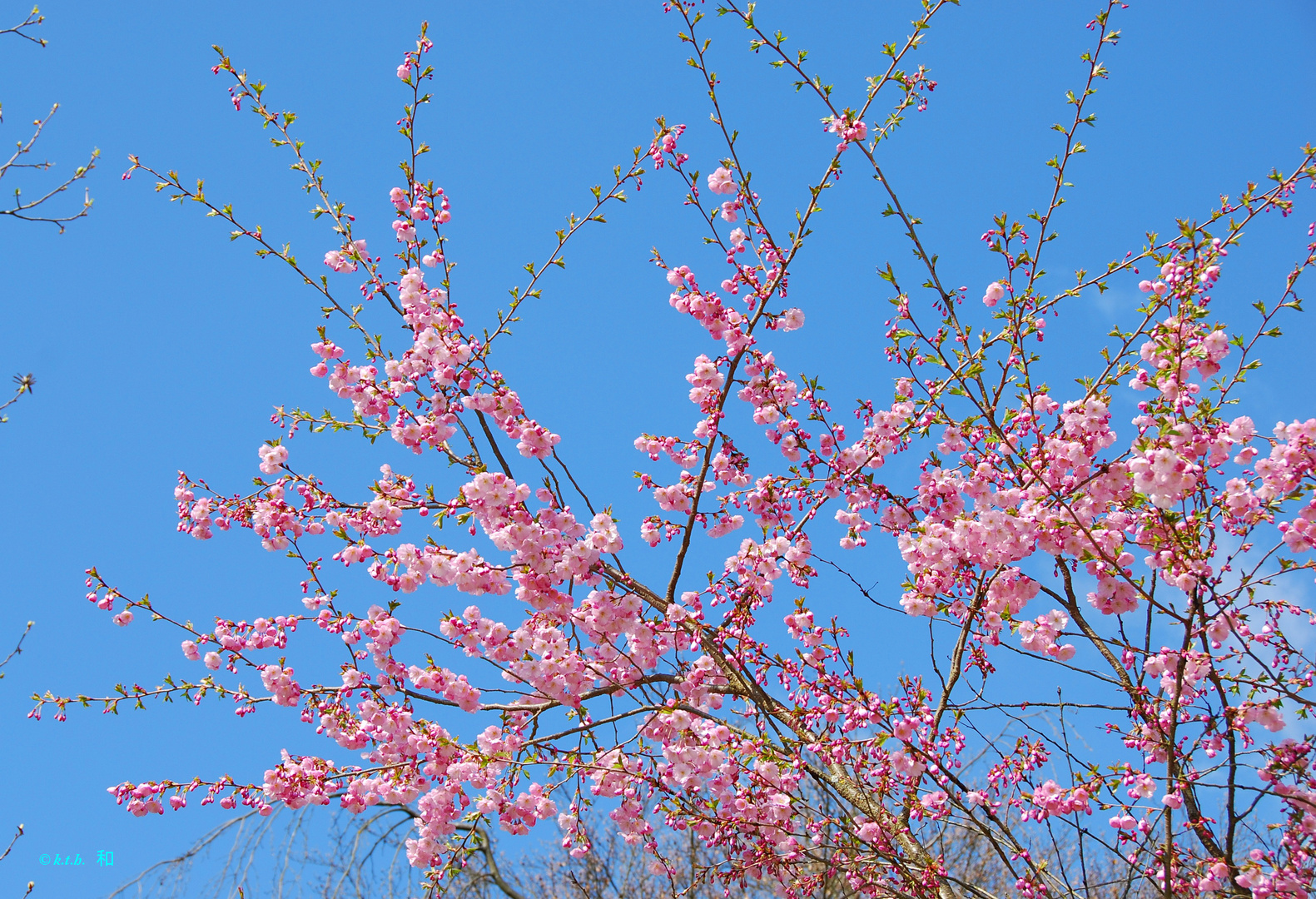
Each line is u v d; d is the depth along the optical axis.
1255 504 3.77
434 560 4.40
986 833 4.05
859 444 4.56
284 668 4.61
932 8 4.17
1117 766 3.84
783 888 4.56
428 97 5.00
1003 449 4.16
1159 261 3.97
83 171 5.25
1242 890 3.81
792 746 4.43
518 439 4.66
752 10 4.19
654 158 4.56
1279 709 3.74
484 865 7.39
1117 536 3.90
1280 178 3.79
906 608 4.43
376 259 5.06
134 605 4.65
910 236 4.30
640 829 4.66
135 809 4.39
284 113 4.96
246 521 4.73
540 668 4.55
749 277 4.61
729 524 4.89
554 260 4.87
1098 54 4.09
